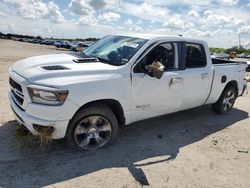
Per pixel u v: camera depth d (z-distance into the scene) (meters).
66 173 3.78
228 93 6.94
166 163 4.32
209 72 5.97
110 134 4.57
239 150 5.07
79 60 4.63
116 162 4.19
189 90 5.57
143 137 5.21
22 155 4.11
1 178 3.54
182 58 5.40
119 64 4.61
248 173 4.30
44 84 3.79
